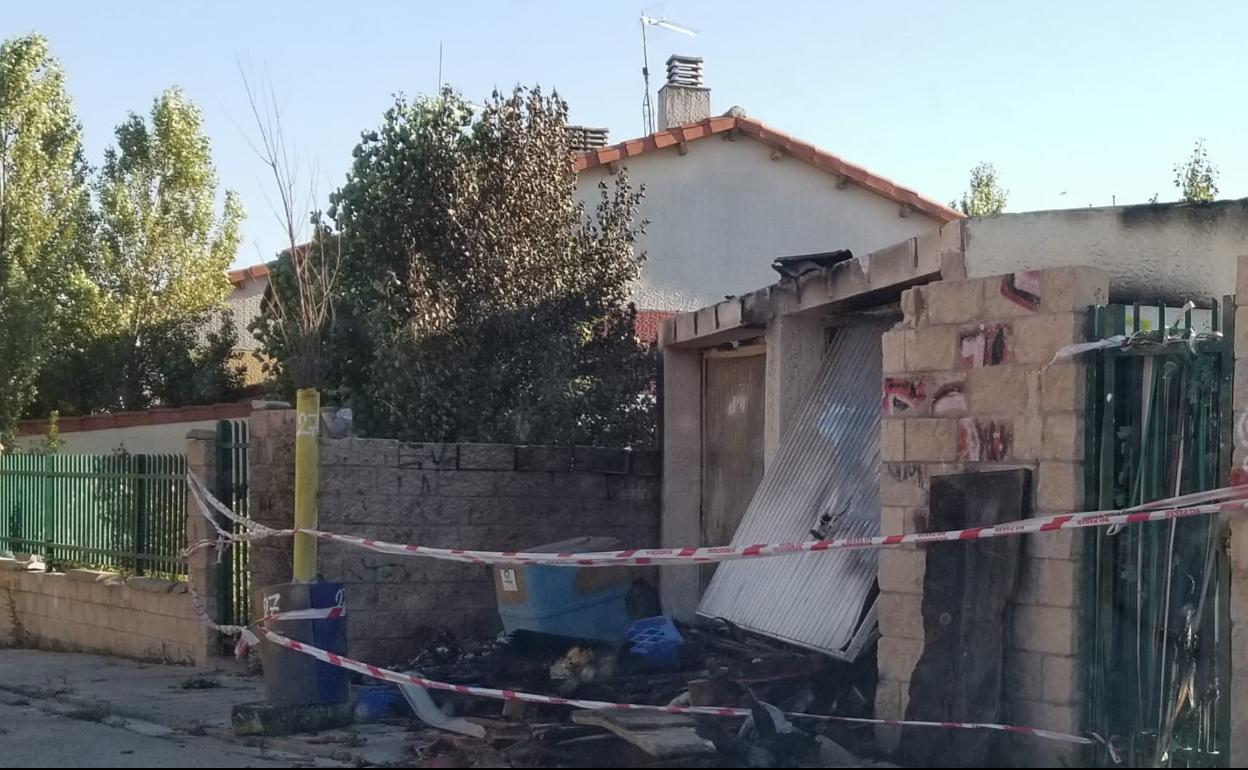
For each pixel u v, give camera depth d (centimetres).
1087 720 656
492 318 1224
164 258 2056
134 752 762
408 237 1260
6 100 1917
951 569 695
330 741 770
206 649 1119
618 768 656
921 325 755
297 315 1266
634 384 1279
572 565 848
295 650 808
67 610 1334
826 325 1035
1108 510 657
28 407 1986
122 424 1842
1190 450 648
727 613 970
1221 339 636
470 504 1064
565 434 1213
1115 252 848
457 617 1045
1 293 1866
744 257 1819
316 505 885
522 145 1293
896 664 745
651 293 1761
